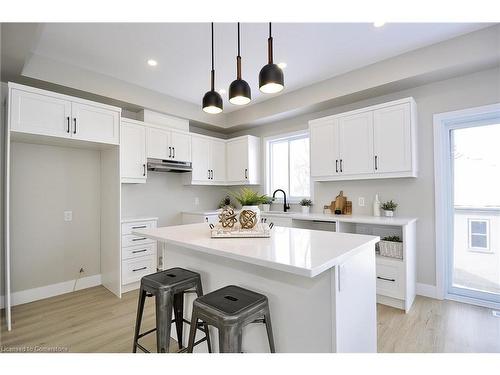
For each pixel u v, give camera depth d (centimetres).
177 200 443
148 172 407
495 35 235
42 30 220
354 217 310
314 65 307
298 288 135
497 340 200
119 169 316
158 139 375
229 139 481
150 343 203
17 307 273
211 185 498
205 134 498
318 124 349
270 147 471
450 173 291
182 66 305
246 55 283
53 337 212
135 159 347
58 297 302
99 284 346
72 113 273
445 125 291
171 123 403
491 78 259
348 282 134
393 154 286
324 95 347
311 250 136
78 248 331
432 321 232
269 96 403
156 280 167
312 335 129
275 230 203
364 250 155
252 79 345
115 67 305
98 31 237
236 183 467
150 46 263
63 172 320
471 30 242
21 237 288
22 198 289
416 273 296
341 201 353
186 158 413
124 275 315
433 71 264
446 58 257
